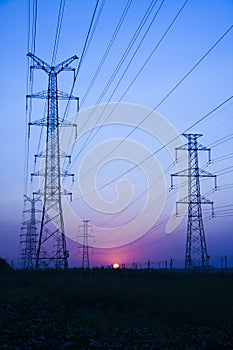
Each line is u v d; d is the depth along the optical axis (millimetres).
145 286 29328
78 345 14617
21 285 39531
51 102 44344
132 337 17328
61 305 27062
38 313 22297
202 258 49906
